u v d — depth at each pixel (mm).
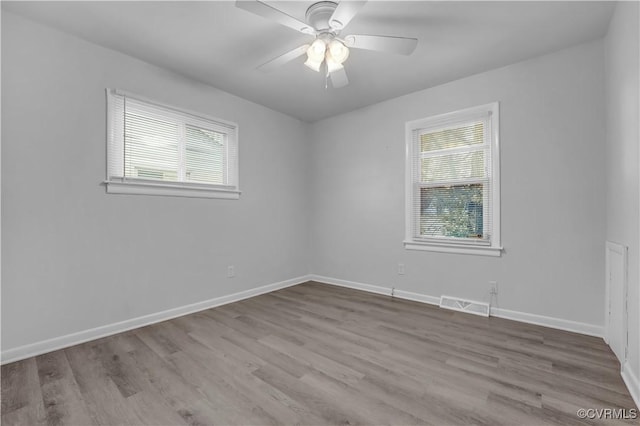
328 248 4188
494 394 1597
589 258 2361
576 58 2396
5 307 1944
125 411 1478
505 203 2742
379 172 3631
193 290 2984
